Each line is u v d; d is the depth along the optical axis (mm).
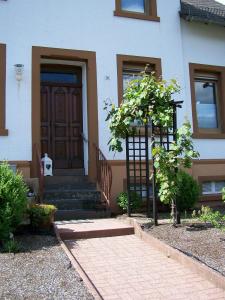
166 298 4254
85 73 10016
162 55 10656
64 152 9883
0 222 5688
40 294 4090
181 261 5355
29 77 9258
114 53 10109
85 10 9984
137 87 7539
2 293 4090
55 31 9641
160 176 6938
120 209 9008
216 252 5527
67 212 8109
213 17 11133
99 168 9234
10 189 5957
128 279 4824
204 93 11547
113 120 7750
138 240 6566
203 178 10672
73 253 5832
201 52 11320
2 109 8945
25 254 5379
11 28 9281
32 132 9086
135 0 10883
